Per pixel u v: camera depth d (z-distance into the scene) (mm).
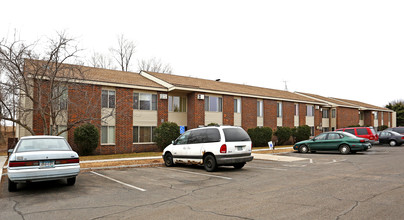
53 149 8320
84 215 5496
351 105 39188
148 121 21594
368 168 11297
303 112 32844
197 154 11680
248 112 26844
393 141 26625
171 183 8812
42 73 14406
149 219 5172
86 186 8445
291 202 6176
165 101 22453
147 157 16656
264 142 25812
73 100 17859
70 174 7879
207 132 11562
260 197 6730
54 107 14688
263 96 27969
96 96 19016
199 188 7984
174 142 12969
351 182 8359
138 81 22016
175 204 6238
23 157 7320
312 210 5527
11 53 13164
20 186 8523
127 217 5320
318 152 20375
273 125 29141
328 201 6184
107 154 19406
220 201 6430
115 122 19891
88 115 17844
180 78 26297
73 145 18094
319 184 8164
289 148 23781
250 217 5184
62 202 6527
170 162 13023
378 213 5227
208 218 5172
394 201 6059
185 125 23859
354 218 4969
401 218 4926
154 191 7656
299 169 11516
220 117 24625
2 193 7566
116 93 20016
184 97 23984
